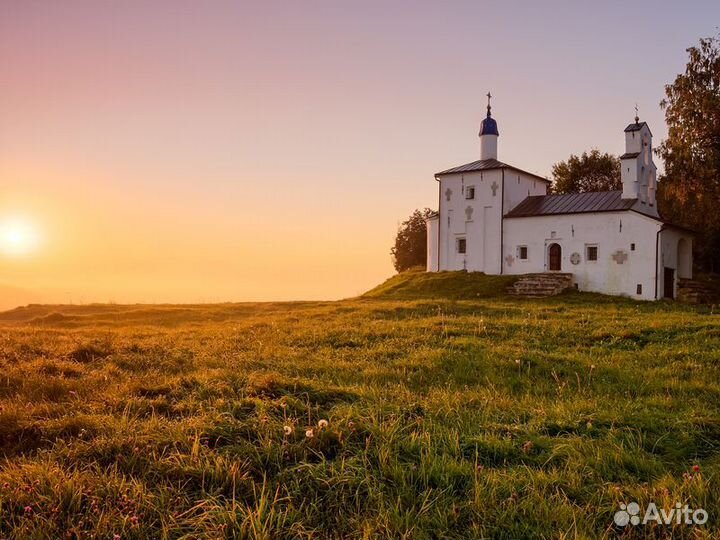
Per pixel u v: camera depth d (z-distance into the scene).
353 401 10.08
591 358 15.15
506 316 24.25
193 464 7.27
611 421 9.28
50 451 7.66
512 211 48.31
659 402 10.71
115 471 7.06
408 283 47.59
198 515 6.34
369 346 17.08
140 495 6.56
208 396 10.21
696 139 42.28
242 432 8.30
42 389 10.88
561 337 18.69
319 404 9.98
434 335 18.50
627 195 43.38
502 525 6.33
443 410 9.65
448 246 51.00
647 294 40.41
